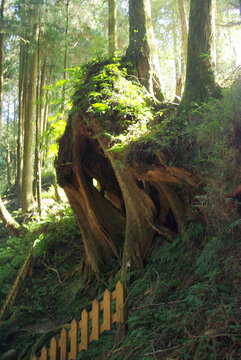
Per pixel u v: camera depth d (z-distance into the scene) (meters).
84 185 7.26
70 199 7.55
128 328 4.11
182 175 5.10
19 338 6.26
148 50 6.74
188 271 4.72
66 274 8.30
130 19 7.05
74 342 3.90
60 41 13.77
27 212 14.05
